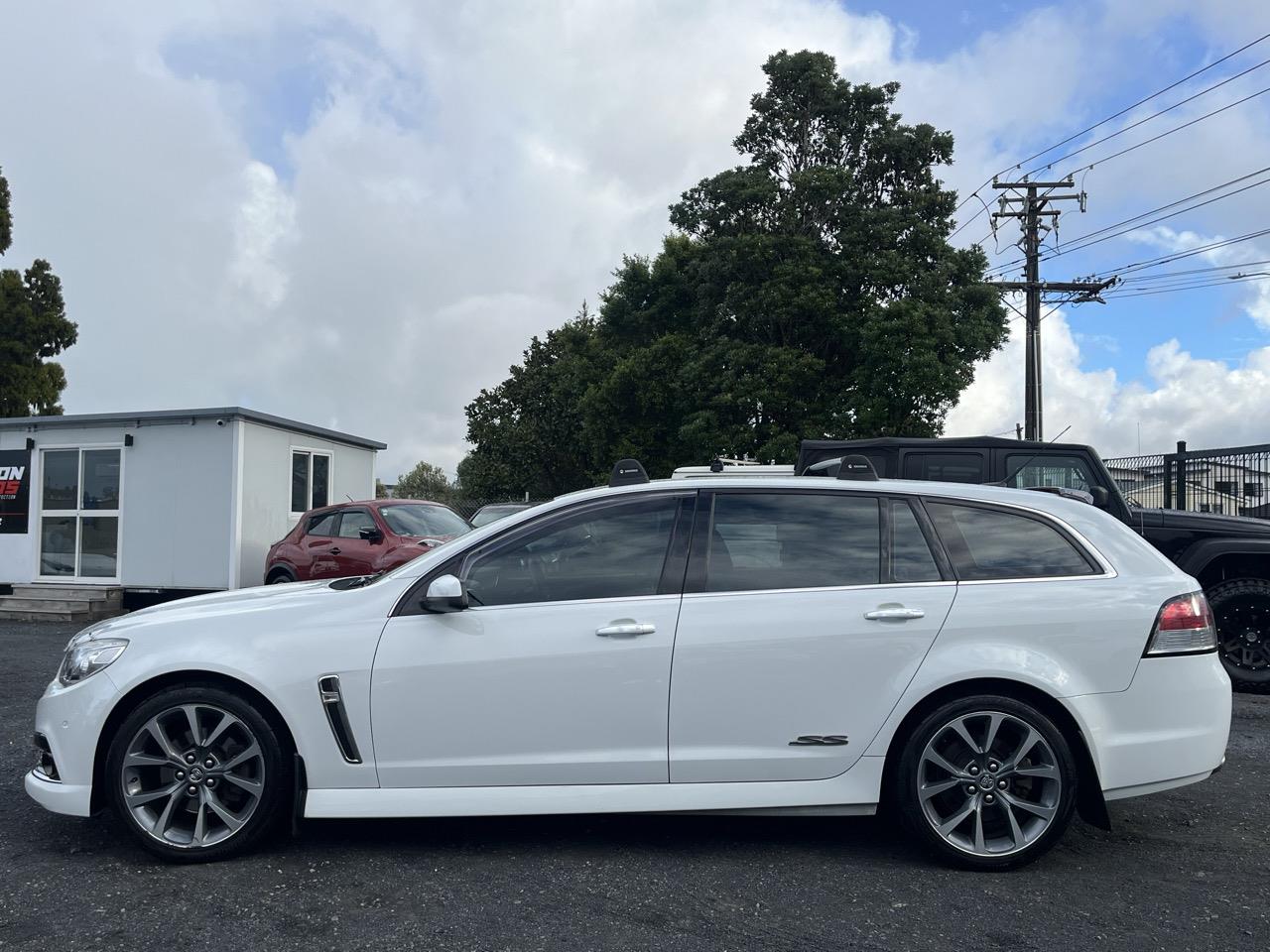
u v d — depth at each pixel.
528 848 4.46
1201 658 4.28
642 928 3.60
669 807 4.17
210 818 4.29
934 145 25.67
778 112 26.73
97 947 3.43
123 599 15.43
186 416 14.81
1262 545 8.02
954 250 24.80
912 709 4.20
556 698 4.19
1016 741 4.20
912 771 4.18
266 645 4.27
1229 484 12.42
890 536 4.42
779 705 4.20
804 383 24.92
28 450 15.61
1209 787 5.51
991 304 24.39
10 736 6.60
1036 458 8.68
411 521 12.69
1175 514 8.39
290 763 4.30
